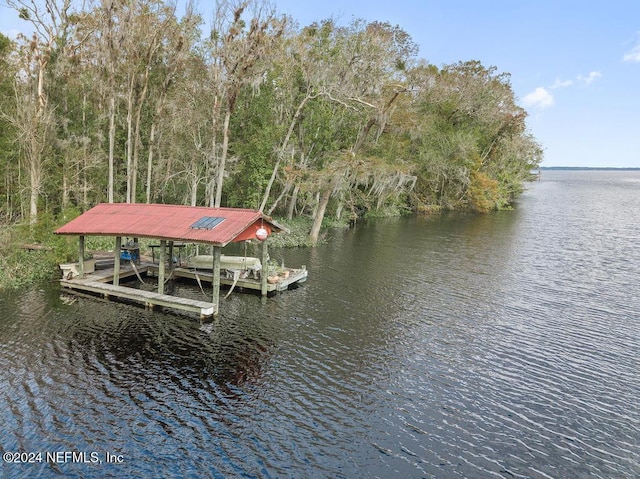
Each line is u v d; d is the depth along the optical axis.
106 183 32.72
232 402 10.83
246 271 20.72
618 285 22.33
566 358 13.84
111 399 10.73
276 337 14.92
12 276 19.59
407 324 16.42
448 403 11.11
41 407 10.23
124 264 22.45
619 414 10.84
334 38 31.30
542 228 42.53
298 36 28.88
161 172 35.69
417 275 23.80
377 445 9.38
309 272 23.94
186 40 29.42
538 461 9.07
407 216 51.41
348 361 13.27
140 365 12.58
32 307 16.91
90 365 12.42
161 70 32.44
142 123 33.56
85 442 9.12
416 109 42.00
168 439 9.32
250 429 9.77
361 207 49.28
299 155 35.94
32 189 24.89
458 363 13.33
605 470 8.87
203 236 16.67
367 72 31.67
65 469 8.34
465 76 53.44
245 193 36.03
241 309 17.61
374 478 8.41
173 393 11.14
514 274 24.39
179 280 21.52
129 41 27.09
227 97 27.72
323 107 31.20
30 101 25.91
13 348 13.23
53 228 23.06
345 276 23.27
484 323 16.70
